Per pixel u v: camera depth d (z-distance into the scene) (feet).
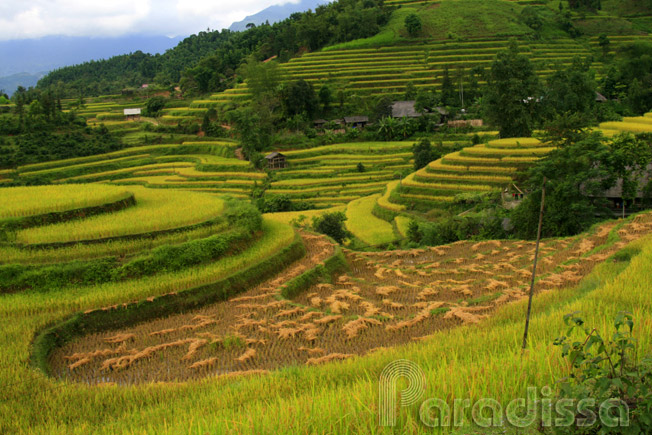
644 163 107.65
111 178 233.96
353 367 35.19
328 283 73.36
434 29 353.51
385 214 153.38
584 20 354.33
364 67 319.27
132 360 47.52
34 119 261.85
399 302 63.36
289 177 221.25
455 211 137.18
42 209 71.92
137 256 65.00
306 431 21.98
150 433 26.73
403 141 254.27
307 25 361.92
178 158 261.24
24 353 45.39
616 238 77.15
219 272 66.28
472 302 58.80
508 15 361.92
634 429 18.25
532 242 94.58
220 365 46.78
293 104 276.82
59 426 34.53
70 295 57.36
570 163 107.14
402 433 20.86
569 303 44.86
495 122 193.06
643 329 27.66
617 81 256.52
